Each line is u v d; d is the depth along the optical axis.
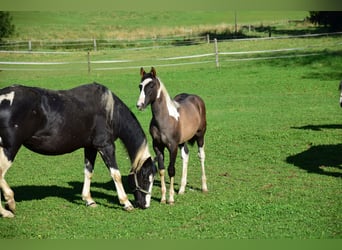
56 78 25.89
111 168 8.43
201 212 8.09
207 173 10.71
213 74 25.84
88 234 7.32
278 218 7.72
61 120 7.93
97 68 28.66
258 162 11.45
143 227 7.53
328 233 7.12
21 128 7.63
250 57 29.81
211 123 16.00
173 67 28.33
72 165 11.92
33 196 9.37
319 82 22.92
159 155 8.64
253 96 20.86
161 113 8.37
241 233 7.19
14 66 29.92
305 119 15.98
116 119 8.41
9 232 7.42
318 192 9.03
